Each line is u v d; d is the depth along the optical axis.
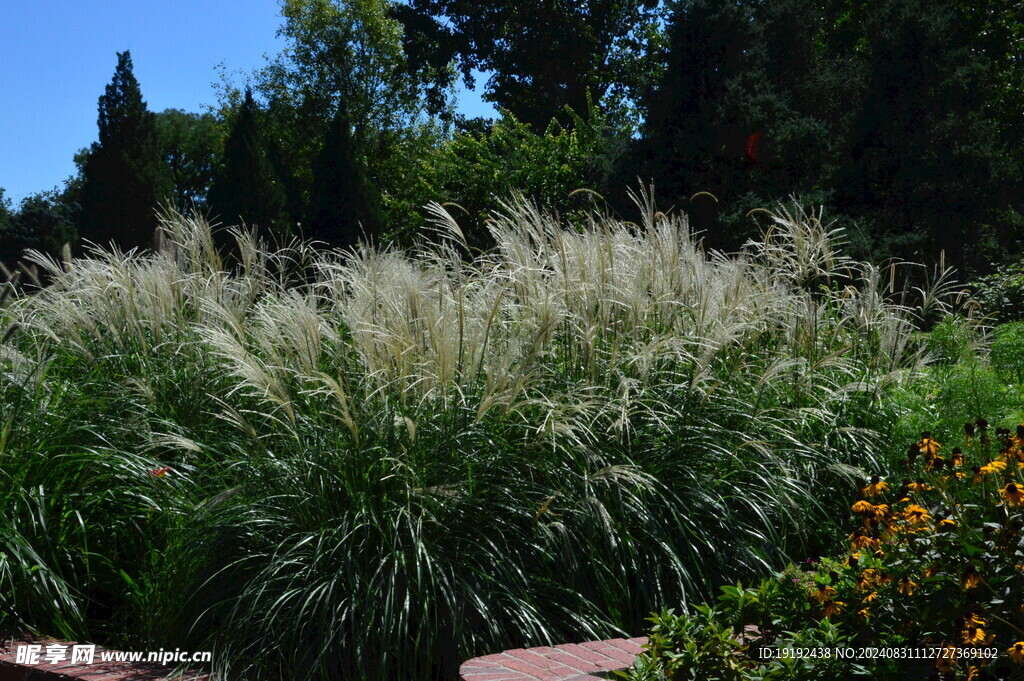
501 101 35.53
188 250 7.99
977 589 3.50
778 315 7.59
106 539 5.65
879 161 17.55
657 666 3.57
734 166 18.02
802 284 8.48
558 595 4.91
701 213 17.61
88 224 32.59
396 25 45.47
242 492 5.26
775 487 5.77
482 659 4.13
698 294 6.78
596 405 5.78
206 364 6.74
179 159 60.44
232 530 5.07
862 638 3.56
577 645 4.43
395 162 44.72
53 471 5.66
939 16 17.98
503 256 6.93
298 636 4.54
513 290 6.57
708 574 5.24
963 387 6.63
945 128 17.55
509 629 4.74
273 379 5.63
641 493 5.38
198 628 4.91
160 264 7.55
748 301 7.16
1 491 5.46
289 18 46.38
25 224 59.78
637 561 5.08
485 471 5.34
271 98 46.78
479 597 4.64
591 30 34.94
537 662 4.10
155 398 6.52
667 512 5.39
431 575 4.55
